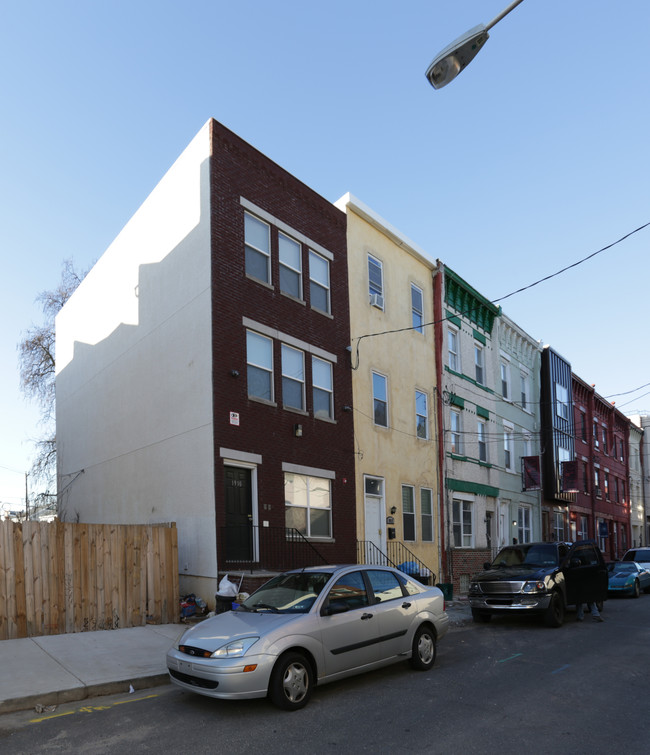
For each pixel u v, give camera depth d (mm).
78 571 10977
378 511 17844
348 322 17656
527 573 13547
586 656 9922
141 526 11898
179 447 14250
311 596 7762
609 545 40469
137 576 11703
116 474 17312
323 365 16609
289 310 15586
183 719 6648
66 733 6262
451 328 23016
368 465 17500
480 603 13625
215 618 7785
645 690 7793
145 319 16500
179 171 15336
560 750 5719
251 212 14938
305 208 16703
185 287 14656
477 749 5734
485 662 9438
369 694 7578
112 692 7738
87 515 19203
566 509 32594
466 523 22656
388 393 18969
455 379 22641
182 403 14320
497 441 25438
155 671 8359
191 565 13312
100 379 19125
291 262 16125
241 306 14258
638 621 14328
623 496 45094
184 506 13812
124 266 18031
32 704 7137
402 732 6203
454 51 6824
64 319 23188
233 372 13672
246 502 13781
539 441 29875
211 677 6613
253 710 6926
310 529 15234
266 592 8398
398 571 9156
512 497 26312
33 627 10336
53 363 30016
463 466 22344
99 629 11055
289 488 14852
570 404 33562
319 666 7270
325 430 16109
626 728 6328
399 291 20344
